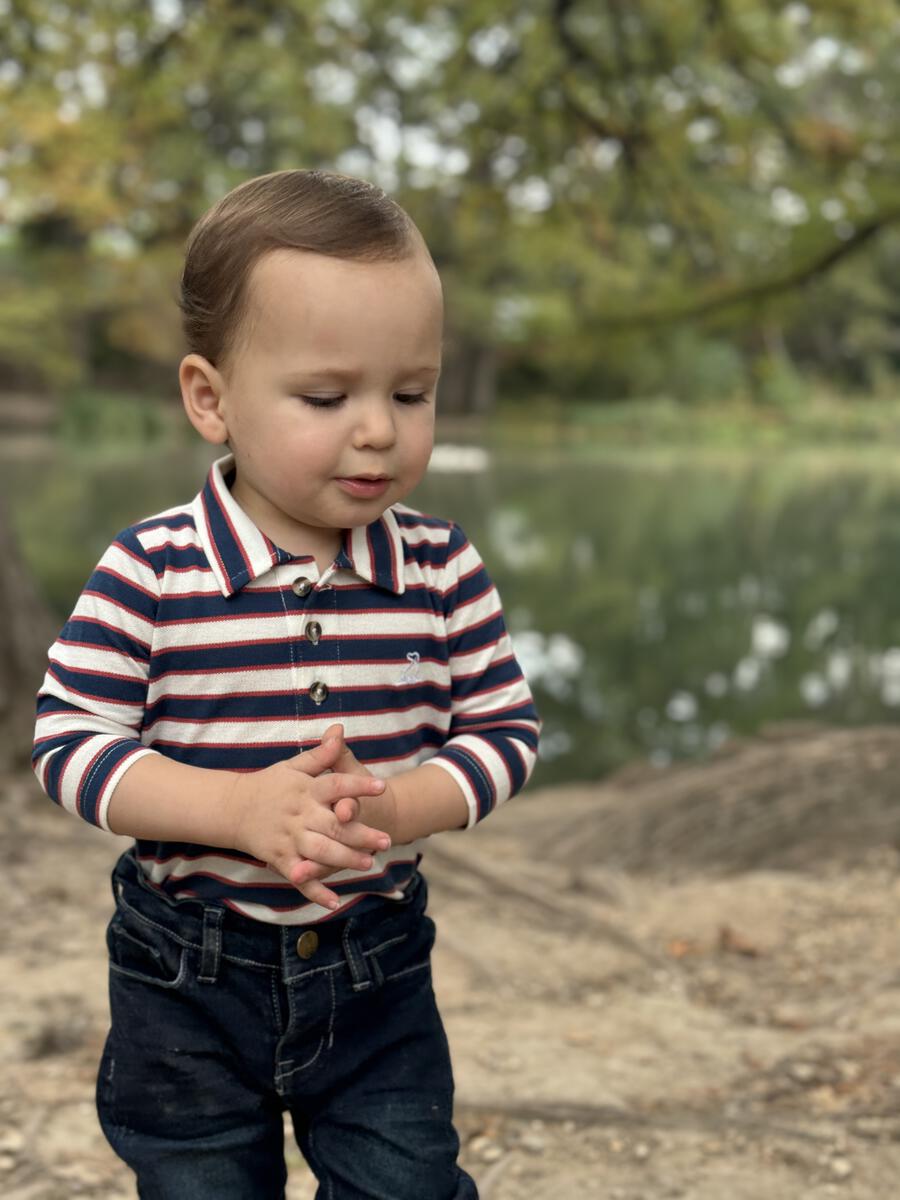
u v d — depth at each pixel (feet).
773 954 11.31
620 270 35.32
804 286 29.37
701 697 36.73
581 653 42.19
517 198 36.52
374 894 4.84
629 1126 8.11
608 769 30.14
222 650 4.55
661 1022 9.76
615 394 188.34
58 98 35.83
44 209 42.14
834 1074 8.77
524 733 5.01
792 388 187.42
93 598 4.55
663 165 33.96
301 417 4.26
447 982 10.69
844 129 30.35
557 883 13.47
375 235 4.22
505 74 34.42
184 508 4.72
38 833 14.87
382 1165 4.84
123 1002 4.92
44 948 11.16
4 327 138.41
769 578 57.98
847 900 12.60
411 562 4.86
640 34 34.35
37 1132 7.98
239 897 4.68
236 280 4.28
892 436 183.21
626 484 104.73
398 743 4.77
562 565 59.57
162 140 41.22
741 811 15.97
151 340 140.97
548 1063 8.96
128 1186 7.51
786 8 32.04
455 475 106.01
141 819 4.36
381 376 4.25
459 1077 8.70
